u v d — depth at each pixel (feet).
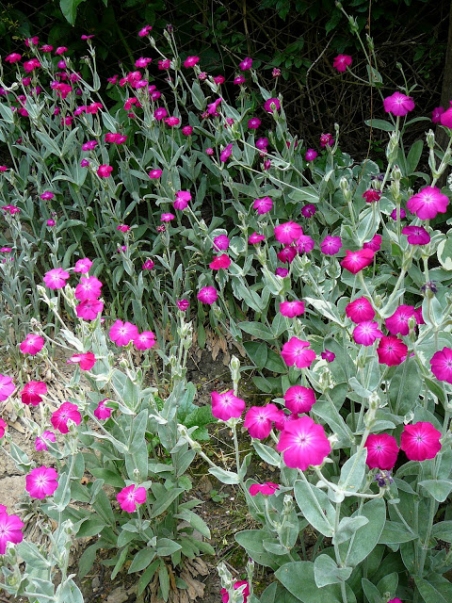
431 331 5.97
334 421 5.90
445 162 5.95
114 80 10.56
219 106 9.92
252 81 12.04
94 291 6.27
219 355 9.27
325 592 5.41
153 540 6.17
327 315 6.26
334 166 10.13
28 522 7.13
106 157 10.02
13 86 9.75
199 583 6.68
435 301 5.74
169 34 10.61
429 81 12.01
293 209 9.77
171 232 9.38
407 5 11.00
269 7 11.54
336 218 9.10
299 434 4.51
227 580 4.87
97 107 9.62
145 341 6.26
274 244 9.53
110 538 6.68
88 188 10.25
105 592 6.66
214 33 11.56
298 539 6.88
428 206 5.42
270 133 9.57
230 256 9.25
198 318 9.34
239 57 11.89
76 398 6.26
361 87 11.83
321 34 11.73
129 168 10.56
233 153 9.64
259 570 6.75
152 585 6.65
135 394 6.00
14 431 8.06
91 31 11.78
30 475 5.47
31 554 5.21
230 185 9.43
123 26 12.18
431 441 4.87
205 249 9.28
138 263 10.09
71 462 5.67
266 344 8.46
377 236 6.69
